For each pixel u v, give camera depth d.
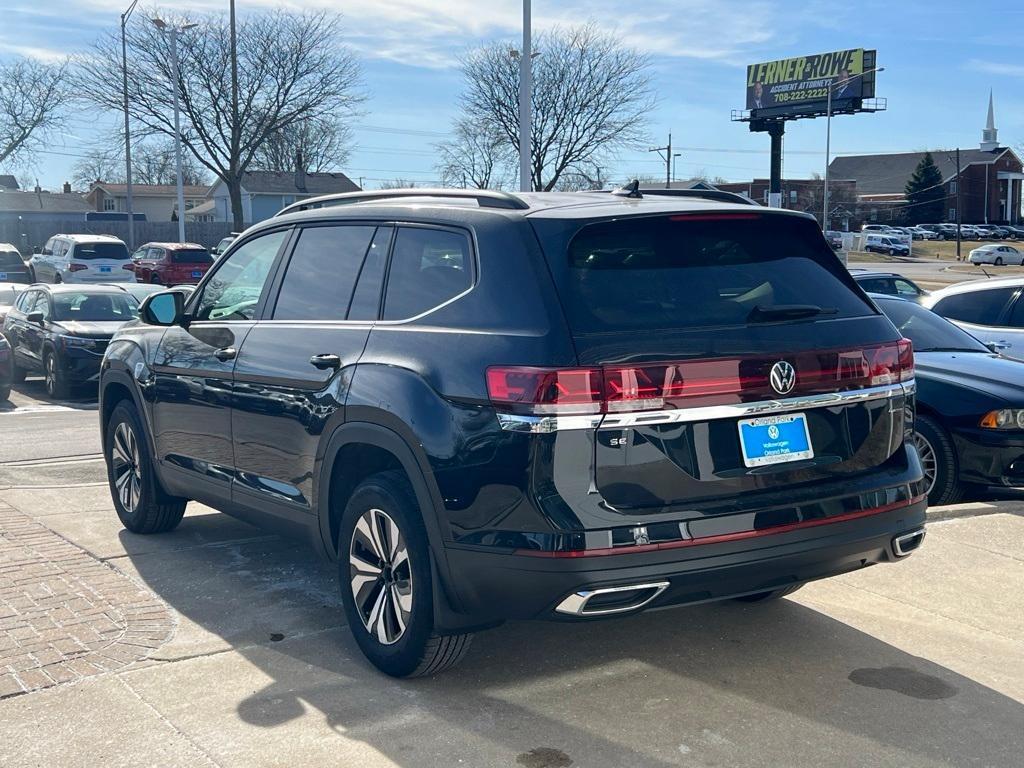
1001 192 123.19
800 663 4.51
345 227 4.93
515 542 3.68
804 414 4.01
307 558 6.06
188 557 6.07
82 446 10.19
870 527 4.07
